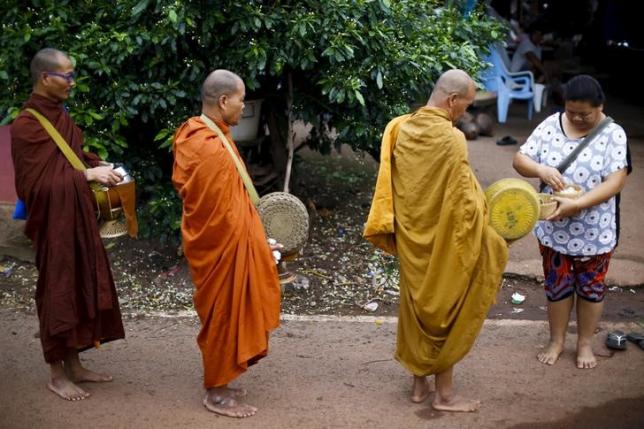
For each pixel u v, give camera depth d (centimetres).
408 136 351
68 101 515
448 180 338
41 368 422
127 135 573
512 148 863
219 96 352
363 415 378
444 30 605
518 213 362
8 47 531
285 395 396
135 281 540
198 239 349
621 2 1214
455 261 341
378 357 439
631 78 1149
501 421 373
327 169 765
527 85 979
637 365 429
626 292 533
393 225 358
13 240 567
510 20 1109
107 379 408
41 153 362
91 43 509
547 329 475
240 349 358
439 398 381
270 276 366
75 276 369
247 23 498
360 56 542
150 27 514
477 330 356
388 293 529
